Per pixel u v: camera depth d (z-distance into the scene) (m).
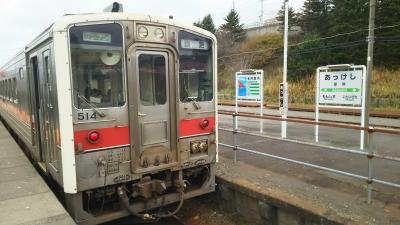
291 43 42.12
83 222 4.44
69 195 4.54
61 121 4.12
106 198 4.84
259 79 11.73
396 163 6.64
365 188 5.22
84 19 4.22
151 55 4.75
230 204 5.95
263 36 47.09
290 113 19.72
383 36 30.50
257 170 6.36
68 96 4.12
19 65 7.80
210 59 5.48
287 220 4.82
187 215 6.15
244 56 43.28
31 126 6.50
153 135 4.80
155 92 4.80
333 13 35.78
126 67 4.52
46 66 4.86
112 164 4.45
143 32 4.64
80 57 4.21
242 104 25.75
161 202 5.08
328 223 4.19
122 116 4.50
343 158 7.08
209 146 5.51
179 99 5.05
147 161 4.71
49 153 5.11
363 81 8.48
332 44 33.28
